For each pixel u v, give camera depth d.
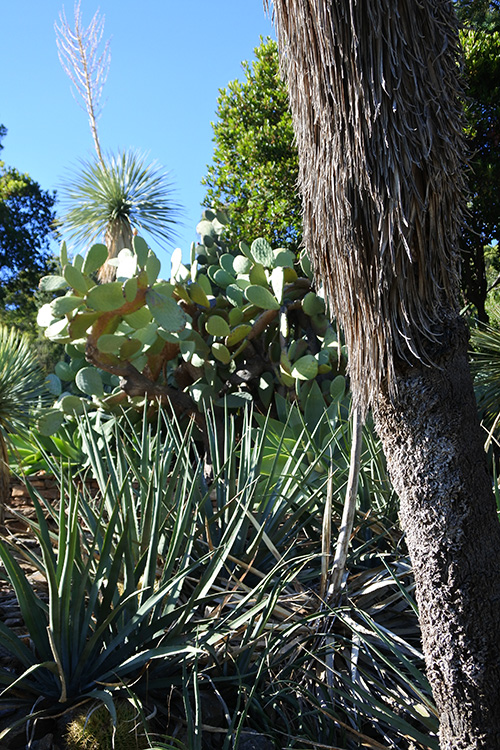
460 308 1.97
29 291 26.95
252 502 3.22
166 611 2.62
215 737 2.35
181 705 2.43
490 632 1.79
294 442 4.44
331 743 2.36
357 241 1.85
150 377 5.56
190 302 5.57
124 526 2.53
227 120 13.64
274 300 5.36
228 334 5.29
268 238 12.23
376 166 1.79
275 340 5.84
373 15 1.75
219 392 5.68
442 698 1.85
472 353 5.69
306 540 3.57
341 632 2.88
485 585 1.81
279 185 12.42
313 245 2.05
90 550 2.56
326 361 5.43
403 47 1.76
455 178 1.84
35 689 2.27
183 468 3.48
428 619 1.87
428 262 1.83
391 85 1.76
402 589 2.59
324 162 1.89
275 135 12.79
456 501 1.83
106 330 4.92
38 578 3.34
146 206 11.20
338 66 1.81
